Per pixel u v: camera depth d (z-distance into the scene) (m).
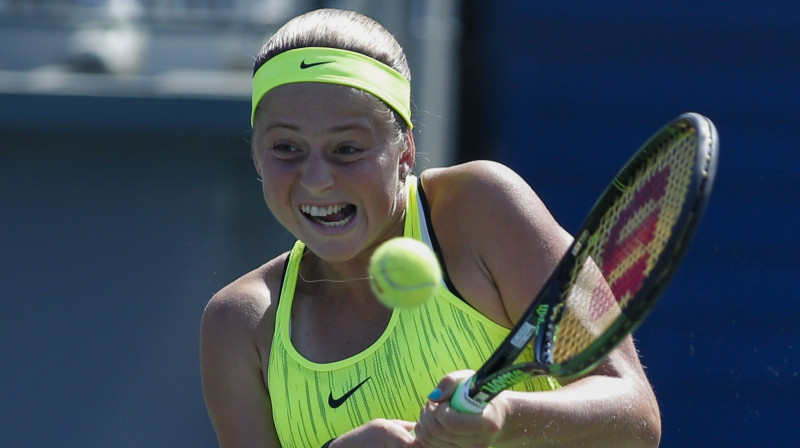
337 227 8.97
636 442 8.59
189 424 20.95
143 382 20.92
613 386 8.54
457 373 8.02
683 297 23.50
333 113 8.69
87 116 20.72
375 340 9.14
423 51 22.16
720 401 23.23
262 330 9.73
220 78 22.02
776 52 23.91
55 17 21.91
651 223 7.41
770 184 23.83
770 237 23.73
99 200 20.91
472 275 9.03
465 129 23.62
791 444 23.16
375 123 8.80
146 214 20.94
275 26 22.08
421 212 9.34
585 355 7.29
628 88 23.88
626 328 6.98
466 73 23.55
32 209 20.81
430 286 7.70
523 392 8.61
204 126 20.77
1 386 20.72
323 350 9.30
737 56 23.91
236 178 20.89
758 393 23.25
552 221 9.21
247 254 20.97
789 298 23.58
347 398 9.08
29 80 21.31
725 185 23.84
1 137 20.70
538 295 8.10
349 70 8.76
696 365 23.30
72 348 20.86
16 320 20.78
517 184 9.21
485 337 8.97
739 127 23.94
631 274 7.48
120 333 20.89
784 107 23.91
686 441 23.25
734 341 23.36
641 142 23.83
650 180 7.62
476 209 9.10
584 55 23.80
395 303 7.73
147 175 20.89
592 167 23.78
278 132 8.88
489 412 7.86
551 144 23.73
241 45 22.20
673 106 23.89
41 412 20.77
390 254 7.67
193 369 20.97
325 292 9.53
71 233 20.89
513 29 23.58
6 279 20.80
